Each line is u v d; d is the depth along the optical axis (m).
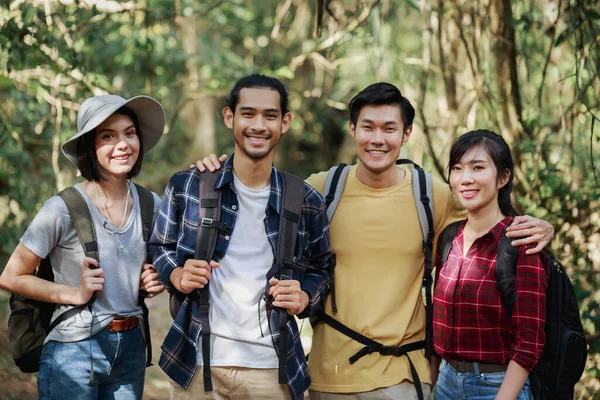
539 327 2.72
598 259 4.50
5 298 6.34
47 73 5.47
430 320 3.15
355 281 3.17
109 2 5.96
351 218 3.21
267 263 2.96
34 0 5.00
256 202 2.99
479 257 2.85
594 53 4.61
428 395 3.18
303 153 15.22
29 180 5.92
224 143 14.22
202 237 2.93
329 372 3.16
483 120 5.10
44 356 3.01
